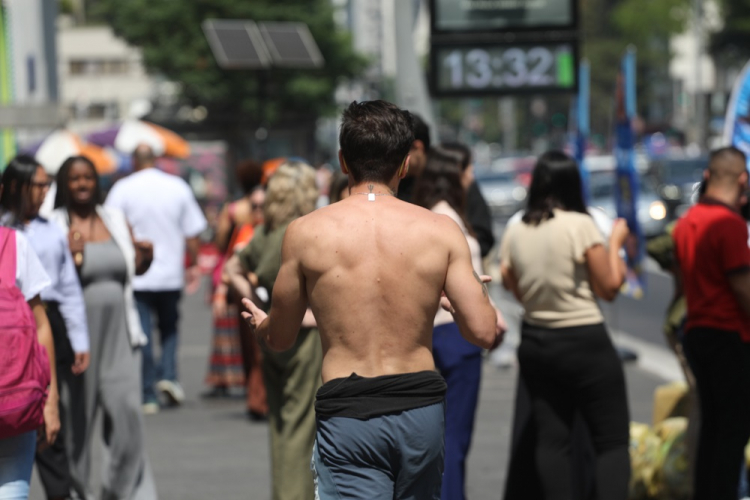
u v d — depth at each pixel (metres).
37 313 11.63
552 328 13.76
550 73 28.11
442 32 27.97
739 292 13.45
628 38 172.38
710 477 13.81
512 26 27.97
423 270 8.88
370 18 122.06
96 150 62.00
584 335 13.66
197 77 111.69
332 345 8.91
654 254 15.15
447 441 14.02
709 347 13.66
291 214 14.75
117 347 15.28
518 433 14.25
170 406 24.27
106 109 174.62
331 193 14.75
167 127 115.75
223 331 25.17
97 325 15.18
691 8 166.75
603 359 13.70
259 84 42.28
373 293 8.84
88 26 179.38
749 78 18.81
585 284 13.74
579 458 14.56
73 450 15.14
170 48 112.06
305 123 116.31
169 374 24.19
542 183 13.89
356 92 117.88
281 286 9.08
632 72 25.70
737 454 13.63
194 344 34.62
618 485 13.50
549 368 13.79
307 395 14.27
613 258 13.82
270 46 45.44
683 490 15.12
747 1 136.00
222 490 16.77
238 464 18.55
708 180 14.02
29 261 11.34
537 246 13.80
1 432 10.42
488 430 21.06
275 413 14.48
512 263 14.18
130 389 15.17
